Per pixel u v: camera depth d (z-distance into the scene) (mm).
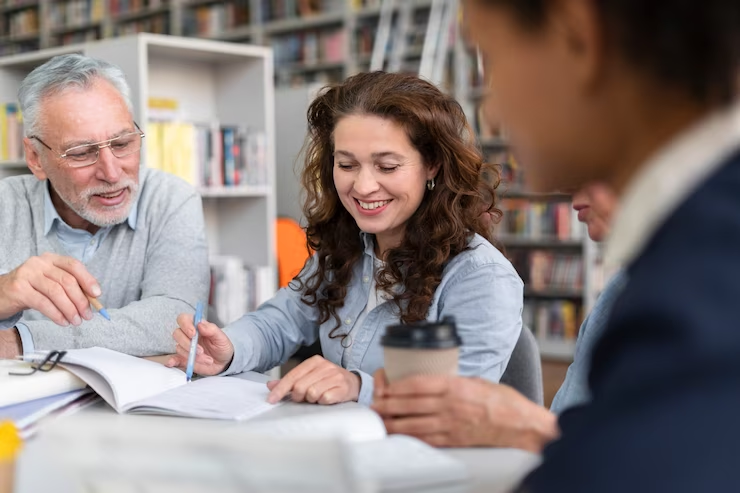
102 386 1205
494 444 973
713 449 362
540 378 1610
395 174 1528
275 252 3574
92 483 583
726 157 430
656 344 390
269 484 537
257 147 3518
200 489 555
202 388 1281
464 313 1498
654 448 373
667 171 443
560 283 5285
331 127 1643
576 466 410
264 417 1143
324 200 1696
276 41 6887
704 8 431
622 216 469
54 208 1996
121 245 2012
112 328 1642
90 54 3195
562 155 521
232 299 3381
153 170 2121
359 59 6398
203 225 2082
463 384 974
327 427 952
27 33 8219
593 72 473
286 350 1737
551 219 5250
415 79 1577
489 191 1673
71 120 1826
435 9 5770
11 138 3492
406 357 972
